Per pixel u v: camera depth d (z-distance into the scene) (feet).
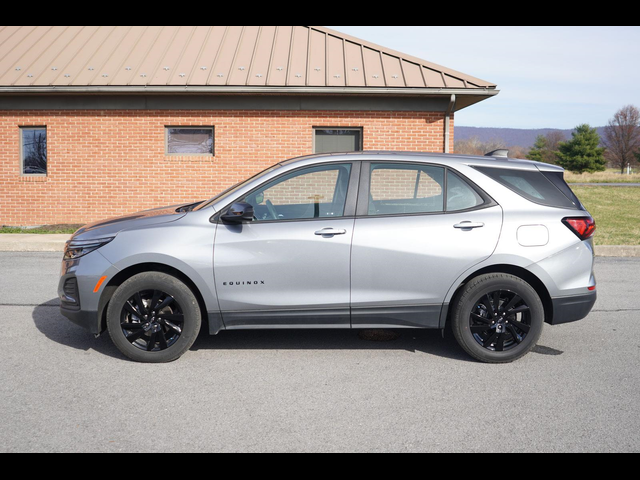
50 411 12.36
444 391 13.64
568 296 15.56
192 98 43.86
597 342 17.67
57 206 45.14
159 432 11.41
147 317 15.52
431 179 15.83
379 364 15.58
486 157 16.42
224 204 15.81
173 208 18.08
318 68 44.39
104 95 43.73
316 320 15.69
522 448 10.80
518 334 15.72
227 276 15.40
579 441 11.09
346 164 15.93
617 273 29.37
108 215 45.06
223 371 14.96
